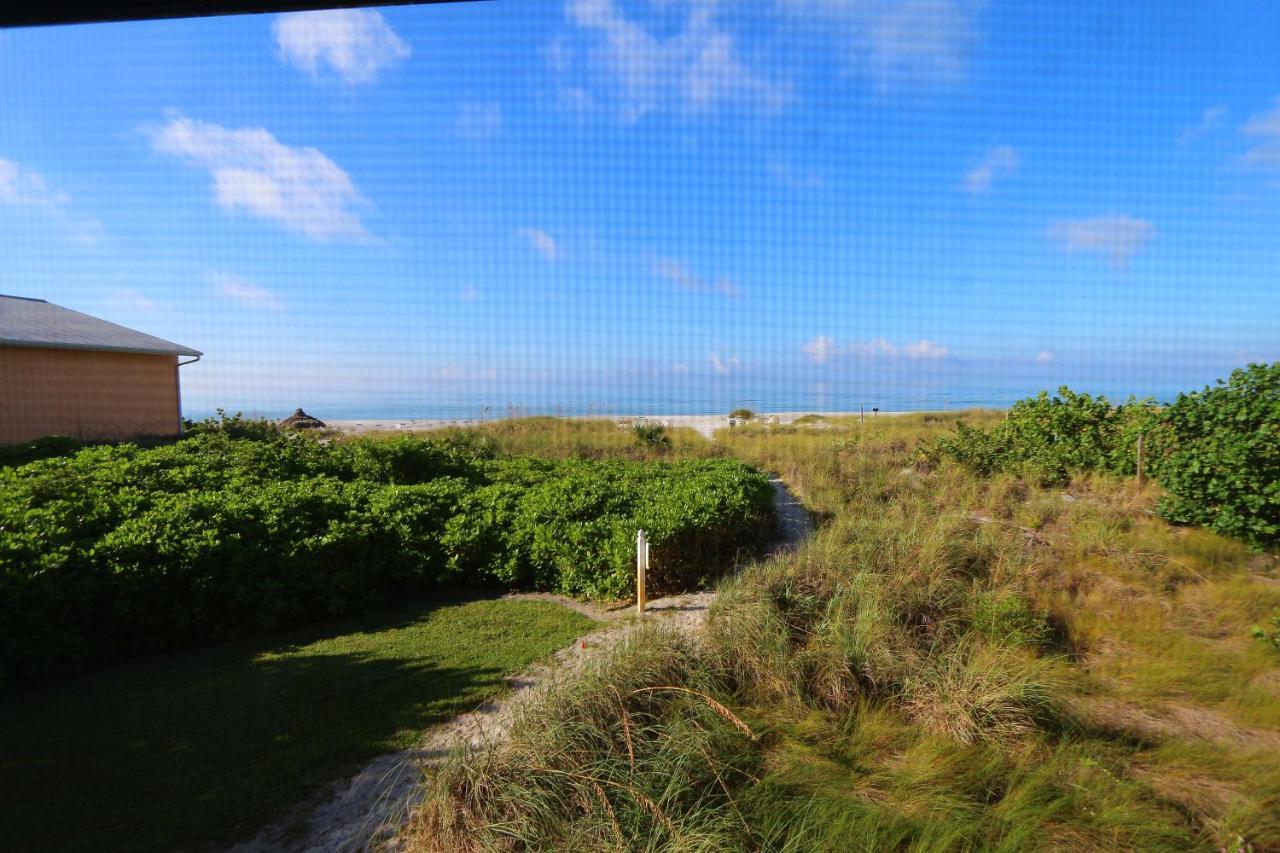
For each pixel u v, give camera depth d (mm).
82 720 3529
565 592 5863
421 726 3463
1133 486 8547
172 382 16688
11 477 5895
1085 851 2391
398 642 4699
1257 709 3492
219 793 2865
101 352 15023
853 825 2410
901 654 3717
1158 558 5902
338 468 8430
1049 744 3113
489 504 6629
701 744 2779
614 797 2463
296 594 5105
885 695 3516
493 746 2734
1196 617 4812
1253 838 2469
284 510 5621
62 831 2594
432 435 15477
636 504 6980
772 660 3623
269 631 4953
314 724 3482
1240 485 6457
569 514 6453
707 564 6352
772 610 4160
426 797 2602
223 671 4199
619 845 2209
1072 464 9727
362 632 4941
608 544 5797
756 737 2969
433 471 9195
